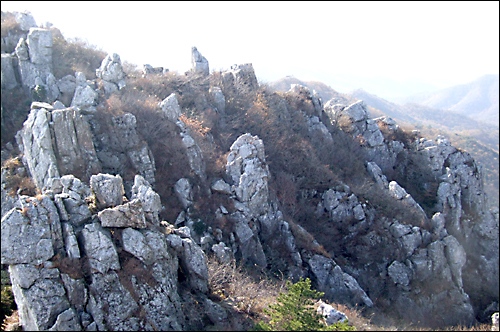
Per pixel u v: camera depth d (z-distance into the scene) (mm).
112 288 16516
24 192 30281
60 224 17172
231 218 32438
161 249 18094
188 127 37594
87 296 16125
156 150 35125
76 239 16984
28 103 39562
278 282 29797
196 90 47719
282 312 17359
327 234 38031
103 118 34719
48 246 16328
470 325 33375
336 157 48031
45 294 15648
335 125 53625
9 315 19312
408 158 51812
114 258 16891
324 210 39781
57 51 48312
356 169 47188
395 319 31266
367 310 30641
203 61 56812
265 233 33938
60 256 16484
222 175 35281
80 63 49438
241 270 28531
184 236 20500
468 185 48125
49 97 40875
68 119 30453
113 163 33031
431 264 35938
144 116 36531
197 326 17328
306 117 50594
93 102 36250
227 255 27922
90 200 19406
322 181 41562
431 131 125562
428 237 37906
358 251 36750
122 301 16469
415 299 33750
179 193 32562
